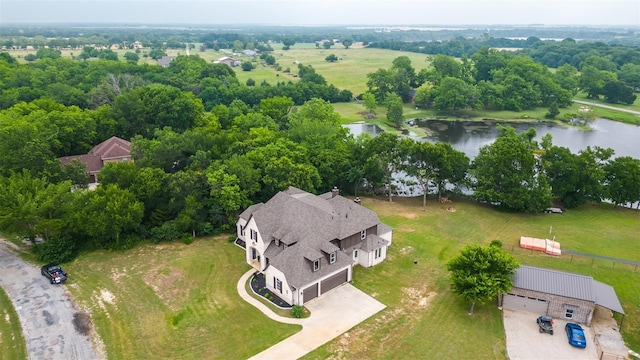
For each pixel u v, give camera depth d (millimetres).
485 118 160625
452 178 79688
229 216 65750
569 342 42312
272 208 57188
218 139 81938
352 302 48688
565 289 45594
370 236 57406
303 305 48094
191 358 40250
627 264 57375
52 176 68875
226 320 45500
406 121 157500
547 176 78250
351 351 41094
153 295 49969
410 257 58812
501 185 75125
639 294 50625
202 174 66188
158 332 43750
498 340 42750
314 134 90438
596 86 181875
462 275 45812
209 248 60969
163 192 65938
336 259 51344
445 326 44719
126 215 59312
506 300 47562
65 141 91812
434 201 81000
